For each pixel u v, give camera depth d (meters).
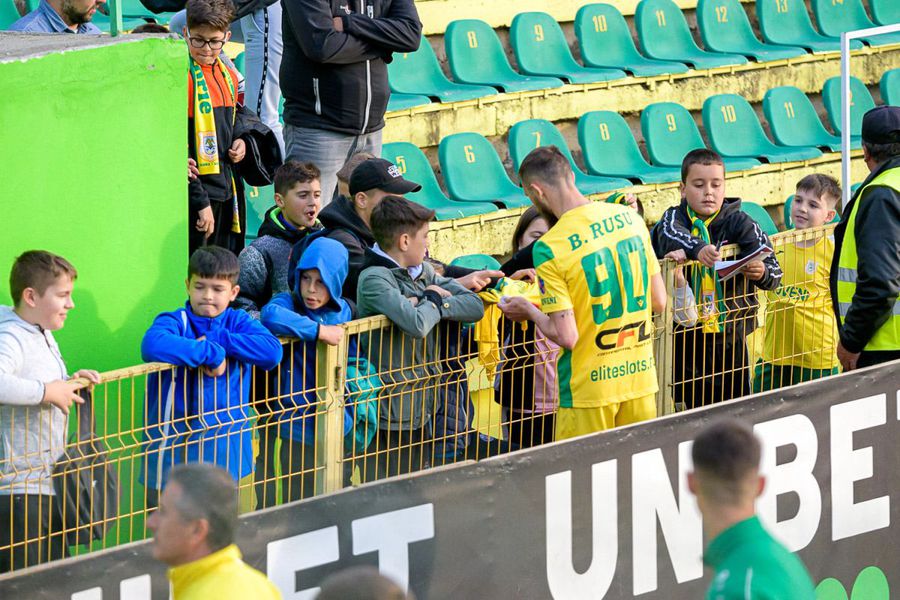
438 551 16.92
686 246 21.33
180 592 12.40
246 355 16.70
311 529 15.93
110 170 18.48
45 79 17.47
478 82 34.62
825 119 39.84
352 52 23.25
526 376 19.83
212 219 21.61
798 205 24.55
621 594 18.58
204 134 21.19
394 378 18.20
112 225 18.64
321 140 23.94
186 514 12.21
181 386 16.55
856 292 20.58
